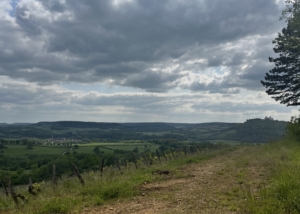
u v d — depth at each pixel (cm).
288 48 2534
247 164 1398
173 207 725
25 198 943
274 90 3069
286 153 1529
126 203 798
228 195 805
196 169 1373
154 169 1362
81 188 1004
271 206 631
